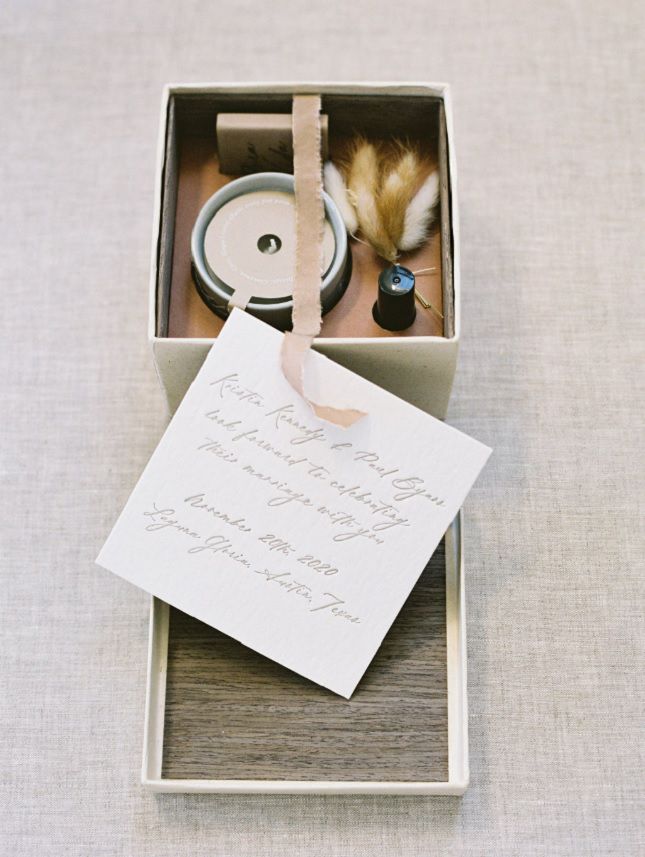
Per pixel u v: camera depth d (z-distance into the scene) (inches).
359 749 21.6
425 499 21.5
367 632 21.5
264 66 28.0
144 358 25.5
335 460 21.6
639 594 23.7
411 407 21.4
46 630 23.5
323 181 23.5
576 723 22.8
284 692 21.9
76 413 25.0
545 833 22.2
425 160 24.1
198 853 22.0
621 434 24.8
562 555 23.9
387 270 22.0
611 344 25.5
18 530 24.1
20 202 26.6
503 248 26.3
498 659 23.2
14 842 22.1
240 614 21.5
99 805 22.3
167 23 28.3
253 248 22.3
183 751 21.6
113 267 26.2
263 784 21.1
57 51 28.0
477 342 25.5
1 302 25.9
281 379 21.4
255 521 21.6
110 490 24.5
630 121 27.4
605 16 28.4
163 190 22.0
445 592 22.6
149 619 22.8
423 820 22.2
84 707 22.9
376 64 28.0
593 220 26.5
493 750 22.6
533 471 24.5
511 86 27.7
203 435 21.6
